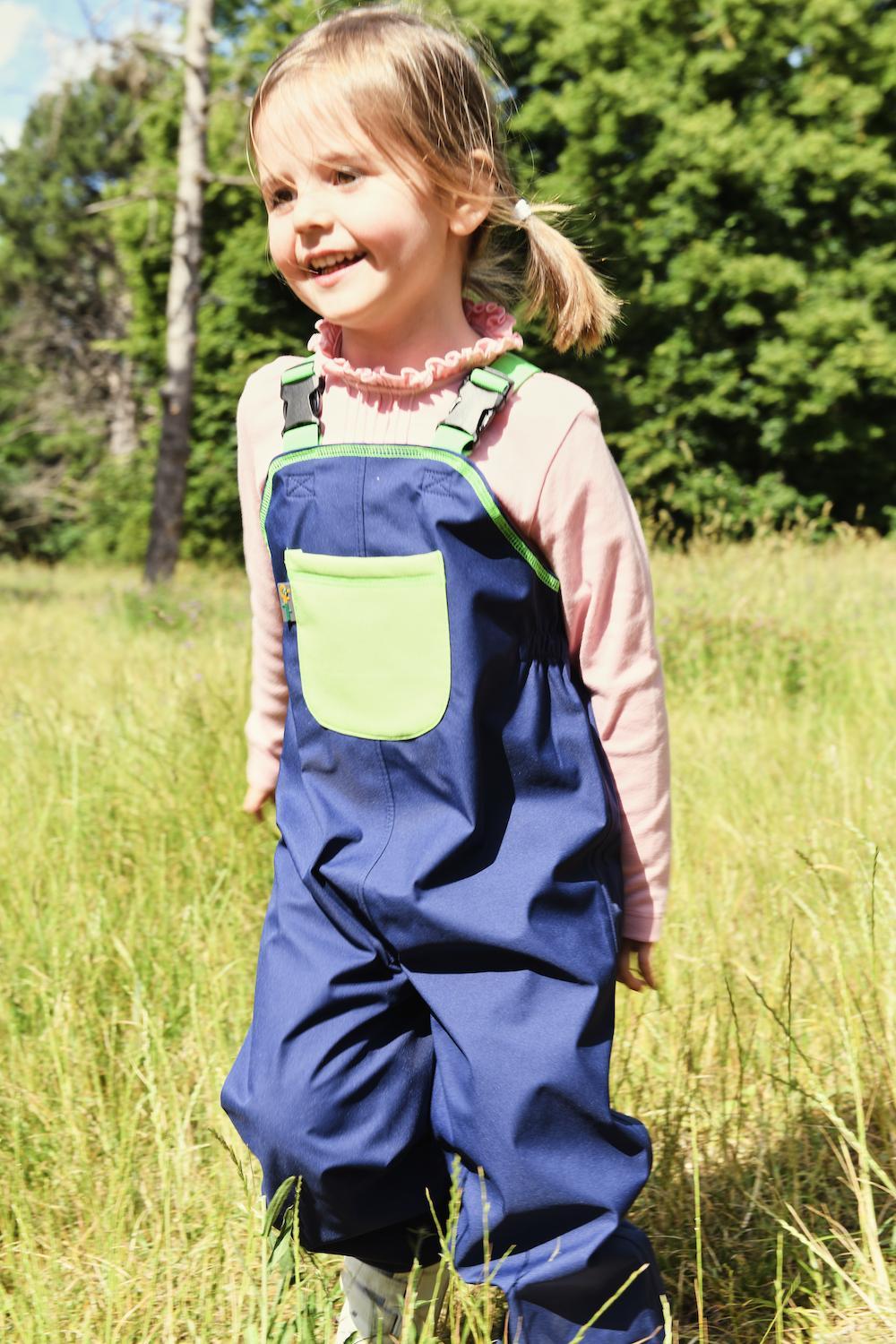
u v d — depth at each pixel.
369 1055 1.55
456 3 18.25
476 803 1.51
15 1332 1.74
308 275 1.59
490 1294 1.83
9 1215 2.06
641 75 17.86
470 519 1.49
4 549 30.12
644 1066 2.34
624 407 18.02
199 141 13.26
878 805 3.42
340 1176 1.52
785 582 8.10
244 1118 1.57
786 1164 2.17
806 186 17.73
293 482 1.59
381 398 1.59
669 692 6.03
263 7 17.50
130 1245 1.89
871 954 2.24
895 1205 2.04
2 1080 2.33
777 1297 1.73
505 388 1.52
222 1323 1.77
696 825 3.67
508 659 1.54
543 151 19.17
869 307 17.27
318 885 1.57
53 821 3.54
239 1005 2.61
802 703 5.60
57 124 12.55
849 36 17.67
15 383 32.16
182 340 13.66
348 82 1.50
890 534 17.61
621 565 1.57
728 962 2.72
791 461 18.75
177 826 3.51
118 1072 2.39
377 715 1.54
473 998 1.50
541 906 1.50
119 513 26.92
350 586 1.54
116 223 21.23
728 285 17.33
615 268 17.75
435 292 1.60
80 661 6.69
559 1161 1.48
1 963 2.75
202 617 9.95
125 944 2.79
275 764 1.95
